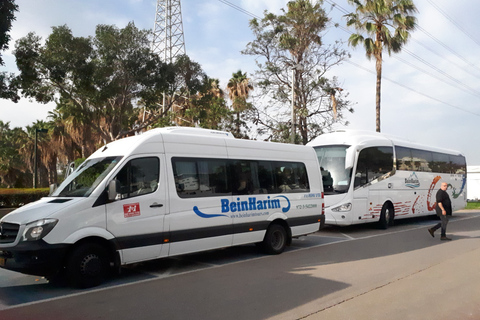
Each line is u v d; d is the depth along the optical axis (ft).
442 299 20.11
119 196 23.52
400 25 90.74
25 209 22.80
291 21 96.17
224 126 102.73
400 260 30.04
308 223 35.17
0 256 21.61
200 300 20.08
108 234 22.81
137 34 82.38
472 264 28.40
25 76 74.33
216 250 34.83
